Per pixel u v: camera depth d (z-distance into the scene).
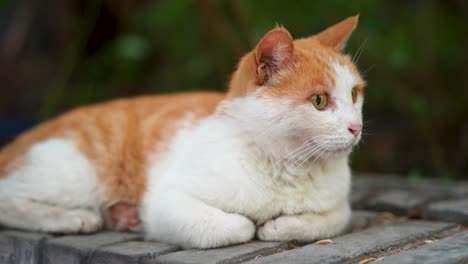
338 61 2.98
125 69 7.12
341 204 3.07
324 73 2.86
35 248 3.00
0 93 7.34
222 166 2.83
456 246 2.65
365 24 5.83
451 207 3.40
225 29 5.68
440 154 5.96
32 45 7.86
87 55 7.55
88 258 2.79
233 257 2.55
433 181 4.66
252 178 2.82
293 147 2.86
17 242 3.08
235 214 2.79
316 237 2.86
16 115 7.25
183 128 3.26
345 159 3.10
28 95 7.47
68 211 3.21
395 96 6.20
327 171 2.98
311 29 5.95
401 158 6.47
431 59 6.28
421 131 6.43
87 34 7.11
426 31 6.19
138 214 3.26
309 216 2.88
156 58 7.20
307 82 2.82
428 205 3.57
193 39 6.44
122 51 6.04
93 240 2.99
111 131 3.39
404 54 5.66
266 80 2.88
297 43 3.12
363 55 5.74
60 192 3.20
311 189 2.91
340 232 3.02
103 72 7.19
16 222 3.24
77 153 3.27
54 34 7.76
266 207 2.85
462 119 6.56
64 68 6.72
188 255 2.60
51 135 3.42
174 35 6.49
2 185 3.27
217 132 2.96
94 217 3.22
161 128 3.33
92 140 3.34
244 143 2.88
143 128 3.38
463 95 6.53
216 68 6.39
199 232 2.70
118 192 3.33
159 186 3.00
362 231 3.04
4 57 7.31
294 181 2.88
